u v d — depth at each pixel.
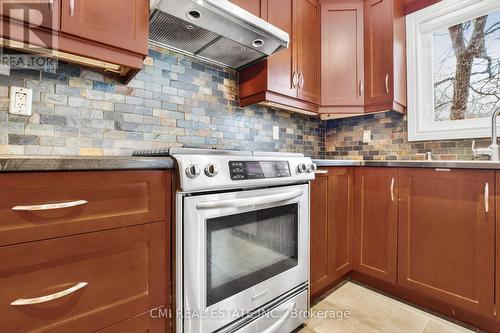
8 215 0.60
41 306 0.65
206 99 1.64
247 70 1.74
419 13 1.95
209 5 1.12
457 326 1.38
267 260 1.18
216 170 0.94
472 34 1.77
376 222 1.70
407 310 1.53
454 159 1.80
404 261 1.57
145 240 0.83
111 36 0.99
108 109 1.27
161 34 1.33
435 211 1.44
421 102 1.95
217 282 0.98
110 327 0.76
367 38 1.95
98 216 0.73
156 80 1.43
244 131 1.85
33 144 1.08
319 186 1.56
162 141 1.44
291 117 2.22
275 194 1.18
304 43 1.82
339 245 1.70
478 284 1.29
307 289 1.39
